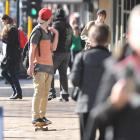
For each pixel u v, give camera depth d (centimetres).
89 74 1645
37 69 2322
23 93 3616
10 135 2283
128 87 950
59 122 2597
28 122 2581
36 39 2312
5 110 2912
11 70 3309
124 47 1067
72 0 7894
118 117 988
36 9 4794
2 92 3666
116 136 997
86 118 1659
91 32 1636
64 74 3219
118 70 987
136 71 955
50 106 3064
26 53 2481
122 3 4872
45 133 2339
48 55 2342
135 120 980
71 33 3169
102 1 5128
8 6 4897
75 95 1692
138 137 984
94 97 1636
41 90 2339
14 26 3347
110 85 1020
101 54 1647
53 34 2561
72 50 4497
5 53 3322
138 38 951
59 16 3144
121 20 4884
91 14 6419
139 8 967
